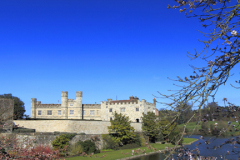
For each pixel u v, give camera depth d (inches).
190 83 255.4
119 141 1895.9
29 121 1856.5
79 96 2815.0
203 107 249.0
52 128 1798.7
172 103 258.1
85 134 1787.6
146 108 2635.3
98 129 2005.4
